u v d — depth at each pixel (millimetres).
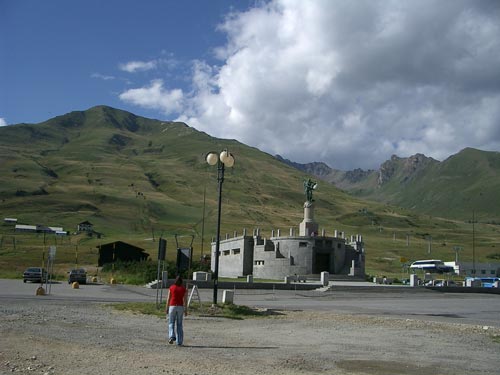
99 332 18688
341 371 13516
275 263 73000
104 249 91312
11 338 16031
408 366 14562
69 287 48781
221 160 30078
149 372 12133
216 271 29188
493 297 53281
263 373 12680
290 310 30438
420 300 46031
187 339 18219
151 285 48562
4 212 186750
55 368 12180
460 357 16375
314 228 78062
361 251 77812
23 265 91562
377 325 24109
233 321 24438
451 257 162500
